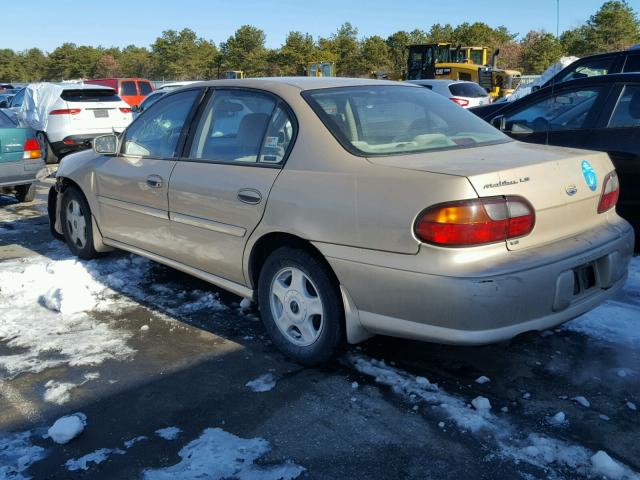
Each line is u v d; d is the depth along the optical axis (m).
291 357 3.56
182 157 4.15
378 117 3.58
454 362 3.54
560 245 3.03
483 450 2.76
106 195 4.88
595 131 5.50
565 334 3.86
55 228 6.03
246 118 3.79
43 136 12.90
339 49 63.38
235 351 3.75
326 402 3.16
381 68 62.38
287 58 62.22
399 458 2.72
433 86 16.34
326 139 3.33
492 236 2.78
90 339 3.94
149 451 2.79
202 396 3.24
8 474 2.64
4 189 9.28
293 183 3.34
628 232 3.42
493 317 2.78
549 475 2.59
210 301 4.55
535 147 3.53
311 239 3.22
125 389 3.32
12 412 3.12
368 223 2.98
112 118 13.30
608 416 3.00
